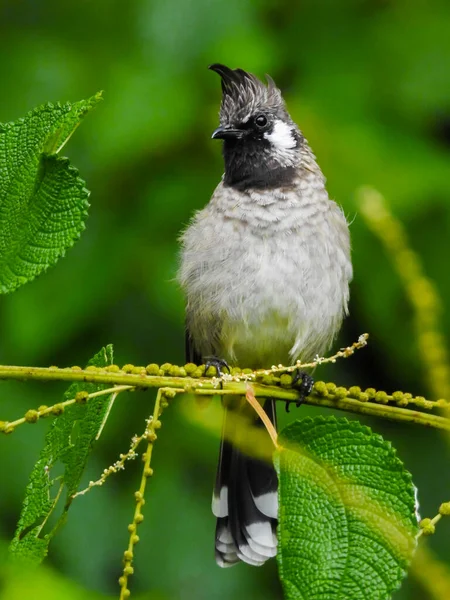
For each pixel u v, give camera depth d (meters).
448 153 10.23
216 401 7.77
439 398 4.83
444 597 3.97
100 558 9.07
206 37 10.09
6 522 9.04
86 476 9.29
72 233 4.42
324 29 10.62
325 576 4.08
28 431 9.23
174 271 9.37
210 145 10.04
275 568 9.45
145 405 9.59
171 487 9.45
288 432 4.40
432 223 9.80
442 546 9.62
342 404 5.52
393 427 10.05
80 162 9.83
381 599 4.01
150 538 9.24
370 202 5.18
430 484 9.84
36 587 6.96
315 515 4.20
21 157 4.54
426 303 4.89
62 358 9.76
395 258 5.06
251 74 9.20
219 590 9.20
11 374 4.69
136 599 7.62
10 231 4.48
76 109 4.51
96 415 4.71
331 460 4.30
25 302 9.62
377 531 4.11
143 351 9.80
